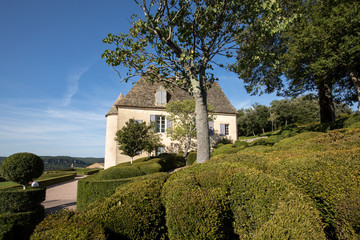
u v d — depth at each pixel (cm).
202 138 622
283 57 1171
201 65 645
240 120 4638
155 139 1864
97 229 256
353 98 1611
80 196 702
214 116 2181
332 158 316
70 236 233
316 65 1038
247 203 296
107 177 773
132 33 624
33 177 551
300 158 372
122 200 338
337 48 1016
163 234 327
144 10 588
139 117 2073
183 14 620
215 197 297
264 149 717
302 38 1061
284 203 234
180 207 282
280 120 4328
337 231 229
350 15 939
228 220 311
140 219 308
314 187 280
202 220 266
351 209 208
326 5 1074
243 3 579
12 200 491
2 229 424
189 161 1762
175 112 1956
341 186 248
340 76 1288
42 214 531
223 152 1391
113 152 2069
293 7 841
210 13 603
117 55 605
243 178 313
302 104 4044
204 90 662
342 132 640
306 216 201
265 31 578
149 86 2281
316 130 1145
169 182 374
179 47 646
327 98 1416
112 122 2139
